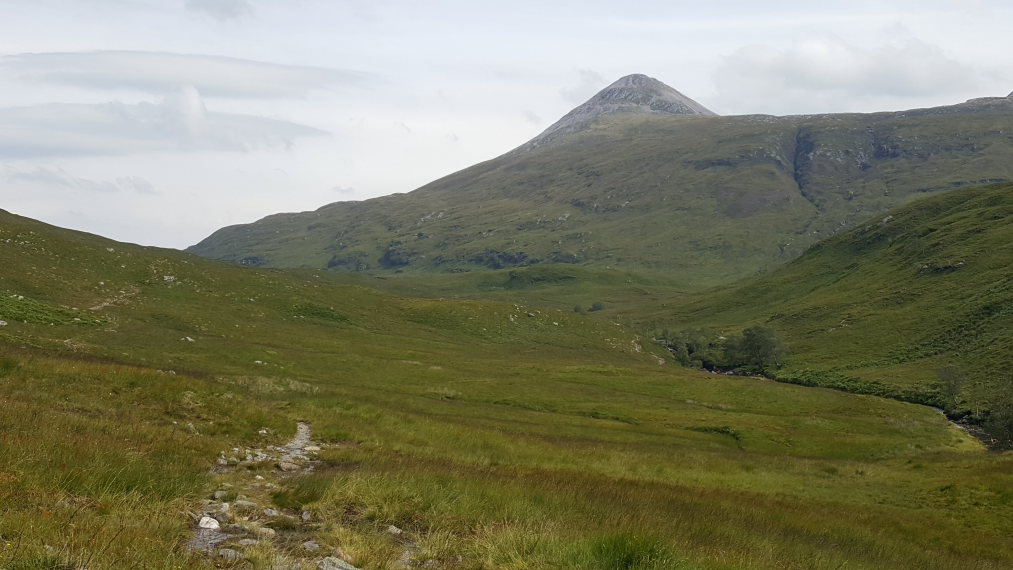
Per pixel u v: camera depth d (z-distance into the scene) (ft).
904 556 68.85
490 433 131.03
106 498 39.83
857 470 155.84
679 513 64.64
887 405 334.03
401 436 104.94
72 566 28.50
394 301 499.10
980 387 388.16
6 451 44.04
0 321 185.47
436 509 50.11
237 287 393.09
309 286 456.86
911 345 517.55
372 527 44.32
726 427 230.89
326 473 59.77
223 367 202.49
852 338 574.56
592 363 435.12
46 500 36.94
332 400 135.03
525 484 67.62
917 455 211.82
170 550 31.73
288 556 35.37
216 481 53.88
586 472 99.76
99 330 217.56
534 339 488.02
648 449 158.40
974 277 604.49
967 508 116.06
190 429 76.28
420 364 298.15
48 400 73.51
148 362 175.63
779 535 63.93
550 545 40.24
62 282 283.79
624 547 39.11
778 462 162.30
